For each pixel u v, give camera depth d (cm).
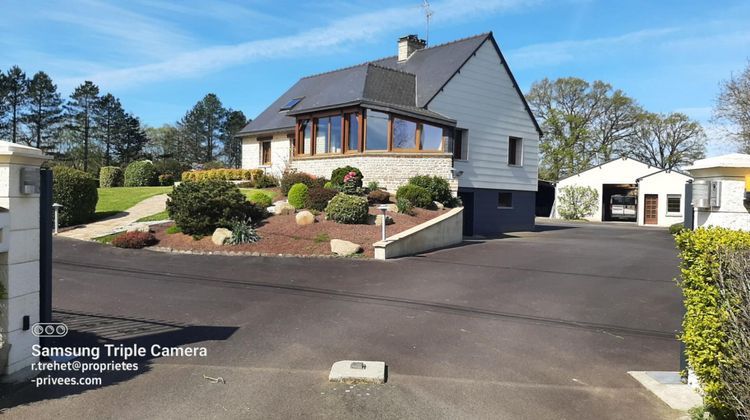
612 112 4859
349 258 1174
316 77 2767
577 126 4794
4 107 4803
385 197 1648
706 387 395
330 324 677
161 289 871
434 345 606
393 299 816
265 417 412
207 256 1193
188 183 1418
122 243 1296
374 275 1002
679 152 4809
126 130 5506
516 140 2345
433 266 1108
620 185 3716
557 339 644
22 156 476
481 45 2153
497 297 848
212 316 708
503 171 2266
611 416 435
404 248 1260
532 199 2408
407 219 1468
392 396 459
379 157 1791
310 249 1222
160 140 6644
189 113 6600
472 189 2131
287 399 446
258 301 794
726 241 406
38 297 504
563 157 4784
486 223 2195
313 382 485
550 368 545
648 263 1229
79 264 1091
